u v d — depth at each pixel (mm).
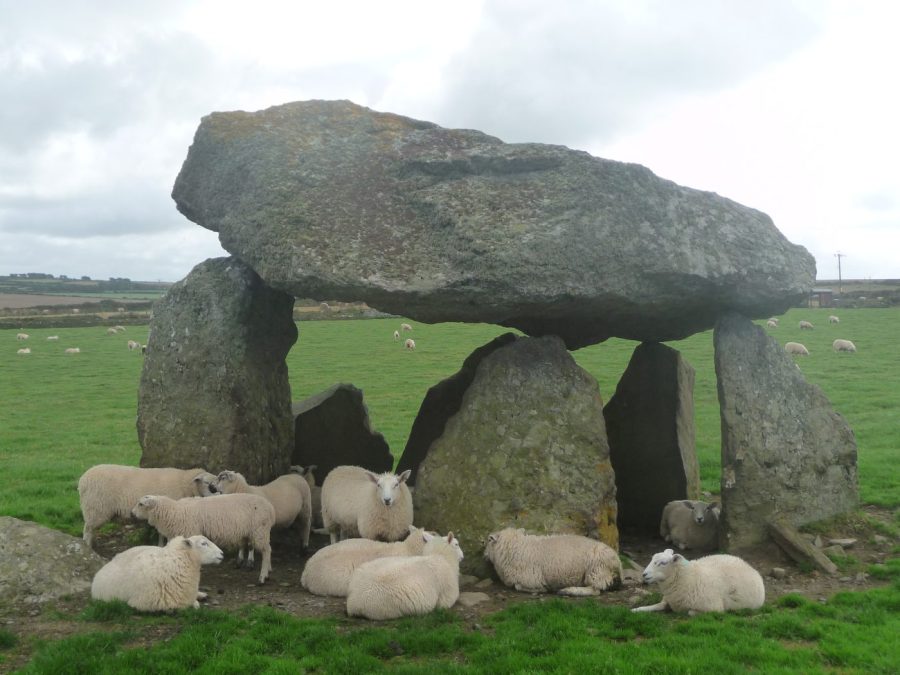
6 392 30891
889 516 11836
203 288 11812
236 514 9391
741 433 10586
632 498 12938
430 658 6906
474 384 10875
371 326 55750
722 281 10359
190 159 11617
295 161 10742
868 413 22797
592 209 10039
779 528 10078
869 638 7133
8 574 8234
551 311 10258
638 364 13305
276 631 7348
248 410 11562
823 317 55094
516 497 9875
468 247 9688
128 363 40594
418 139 11203
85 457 18797
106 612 7676
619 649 6910
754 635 7230
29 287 141750
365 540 9305
